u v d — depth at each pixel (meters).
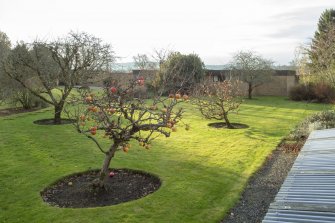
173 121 6.74
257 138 12.77
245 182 7.85
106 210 6.15
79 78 15.29
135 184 7.62
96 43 17.88
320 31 38.31
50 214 6.02
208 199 6.79
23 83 15.94
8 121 15.91
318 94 27.94
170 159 9.73
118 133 6.76
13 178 7.95
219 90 16.36
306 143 5.91
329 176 3.87
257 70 31.05
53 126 14.66
